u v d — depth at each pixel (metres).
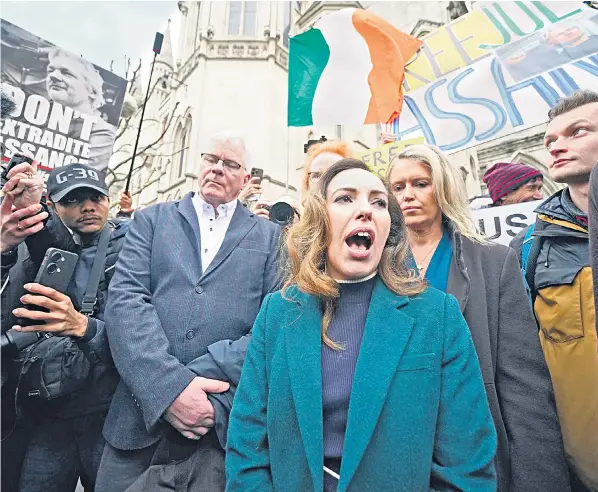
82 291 1.63
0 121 2.02
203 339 1.37
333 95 2.46
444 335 0.96
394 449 0.85
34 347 1.46
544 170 5.65
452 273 1.27
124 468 1.31
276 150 7.74
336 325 1.04
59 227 1.59
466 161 5.87
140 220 1.61
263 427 1.00
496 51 2.12
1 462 1.54
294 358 0.99
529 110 2.00
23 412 1.55
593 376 1.29
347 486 0.82
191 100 8.20
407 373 0.91
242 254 1.53
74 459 1.62
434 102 2.24
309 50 2.54
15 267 1.51
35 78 2.14
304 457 0.90
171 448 1.23
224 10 8.32
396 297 1.03
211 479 1.17
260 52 8.07
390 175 1.48
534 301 1.51
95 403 1.55
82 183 1.70
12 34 2.09
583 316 1.34
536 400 1.04
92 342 1.41
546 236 1.52
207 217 1.68
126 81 2.41
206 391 1.23
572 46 1.94
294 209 2.04
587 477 1.28
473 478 0.83
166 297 1.42
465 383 0.91
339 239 1.08
